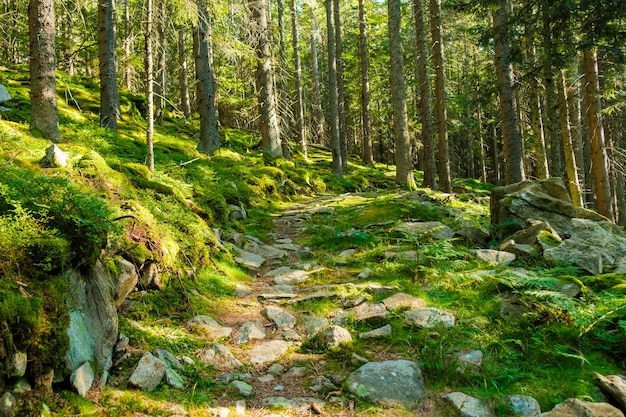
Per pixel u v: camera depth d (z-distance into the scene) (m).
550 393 3.80
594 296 5.31
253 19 16.27
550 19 11.80
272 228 11.59
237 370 4.46
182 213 7.48
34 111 9.17
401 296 6.04
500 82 14.05
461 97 29.03
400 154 19.41
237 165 15.99
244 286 7.15
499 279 5.79
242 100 25.08
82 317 3.69
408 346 4.82
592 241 7.27
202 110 17.59
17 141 7.51
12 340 2.83
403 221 10.69
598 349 4.45
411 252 8.19
